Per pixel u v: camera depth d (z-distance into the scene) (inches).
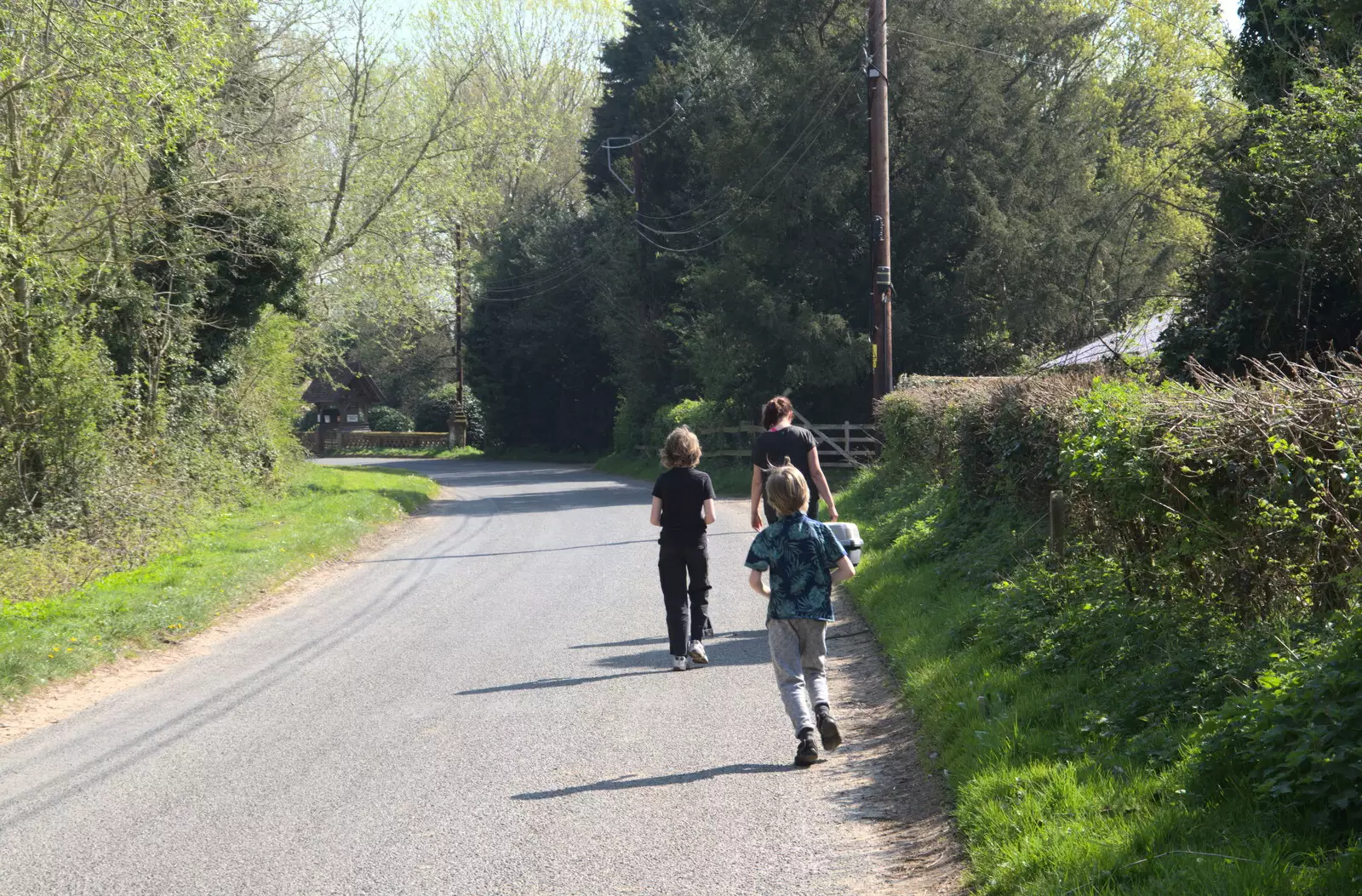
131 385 798.5
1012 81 1274.6
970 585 378.3
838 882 181.6
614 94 2139.5
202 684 353.4
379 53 1130.0
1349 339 465.7
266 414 1055.0
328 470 1488.7
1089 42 1563.7
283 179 927.0
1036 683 251.9
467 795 233.3
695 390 1614.2
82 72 597.6
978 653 289.6
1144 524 258.7
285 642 417.7
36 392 639.1
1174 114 1582.2
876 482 756.0
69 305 695.7
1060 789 187.0
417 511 1032.8
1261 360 474.3
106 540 621.3
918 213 1162.0
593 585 528.1
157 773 257.3
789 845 198.5
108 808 233.1
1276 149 434.6
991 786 198.4
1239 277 469.7
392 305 1273.4
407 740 277.3
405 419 3068.4
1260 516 205.0
